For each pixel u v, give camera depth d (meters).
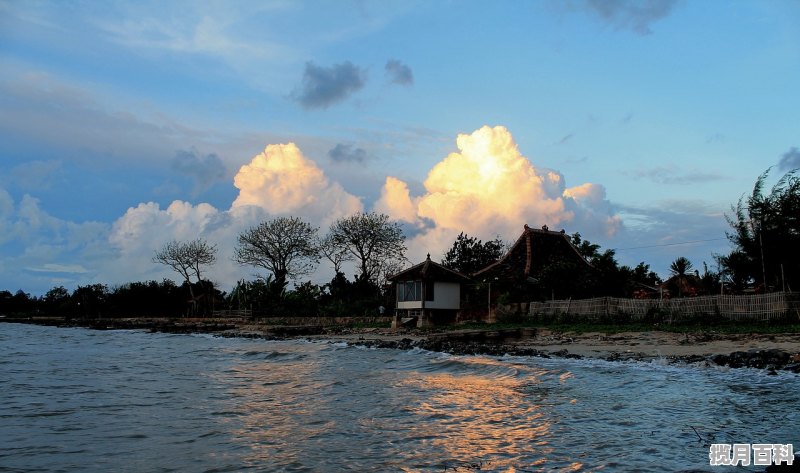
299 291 65.19
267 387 17.47
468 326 41.41
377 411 13.38
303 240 76.44
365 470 8.69
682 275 50.81
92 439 10.73
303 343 37.84
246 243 76.69
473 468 8.72
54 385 18.12
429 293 46.09
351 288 67.88
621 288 46.16
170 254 79.44
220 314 69.81
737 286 40.44
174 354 30.62
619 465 8.69
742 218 36.59
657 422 11.48
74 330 61.81
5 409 13.86
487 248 69.56
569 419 12.06
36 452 9.84
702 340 25.08
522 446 9.96
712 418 11.68
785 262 33.94
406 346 30.78
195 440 10.60
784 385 15.29
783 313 27.31
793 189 34.78
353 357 26.84
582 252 55.31
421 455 9.48
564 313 38.16
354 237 74.19
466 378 19.05
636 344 26.00
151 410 13.66
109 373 21.55
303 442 10.41
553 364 21.08
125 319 73.25
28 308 103.25
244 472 8.62
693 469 8.39
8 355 30.31
